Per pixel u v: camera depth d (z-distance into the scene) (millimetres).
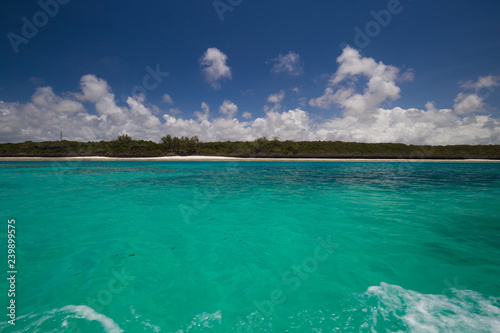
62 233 5777
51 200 9578
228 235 5750
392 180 17000
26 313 2900
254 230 6133
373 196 10805
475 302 3150
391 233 5855
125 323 2768
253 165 35812
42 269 4004
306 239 5496
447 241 5324
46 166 30250
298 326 2727
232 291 3451
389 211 8055
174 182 15547
